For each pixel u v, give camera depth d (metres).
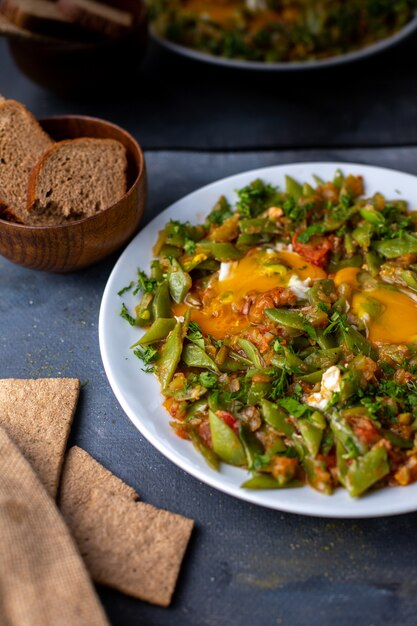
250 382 0.64
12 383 0.67
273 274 0.70
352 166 0.77
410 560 0.59
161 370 0.64
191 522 0.60
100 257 0.72
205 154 0.86
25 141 0.73
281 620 0.56
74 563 0.54
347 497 0.57
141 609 0.57
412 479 0.58
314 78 0.94
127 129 0.89
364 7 0.92
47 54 0.83
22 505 0.57
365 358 0.64
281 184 0.77
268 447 0.60
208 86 0.94
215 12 0.95
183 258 0.72
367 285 0.69
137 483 0.63
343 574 0.58
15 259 0.71
